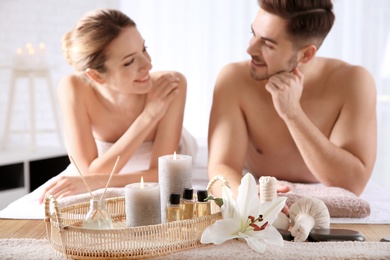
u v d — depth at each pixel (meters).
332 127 1.99
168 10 4.03
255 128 2.03
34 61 3.53
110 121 2.19
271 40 1.81
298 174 2.08
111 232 1.20
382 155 3.94
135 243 1.21
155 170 2.01
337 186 1.87
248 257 1.21
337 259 1.22
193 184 2.11
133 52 1.92
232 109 2.01
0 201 3.39
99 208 1.30
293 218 1.43
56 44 4.04
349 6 3.88
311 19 1.78
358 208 1.61
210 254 1.23
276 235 1.26
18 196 3.48
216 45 3.99
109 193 1.73
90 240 1.21
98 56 1.91
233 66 2.10
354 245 1.30
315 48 1.84
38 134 4.00
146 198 1.37
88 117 2.16
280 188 1.69
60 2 4.02
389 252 1.25
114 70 1.93
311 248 1.27
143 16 4.06
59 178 1.88
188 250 1.26
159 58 4.06
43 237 1.44
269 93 2.02
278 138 2.02
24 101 3.92
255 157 2.11
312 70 2.00
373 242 1.32
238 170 1.95
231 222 1.27
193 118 4.04
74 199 1.69
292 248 1.27
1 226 1.54
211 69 4.01
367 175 1.88
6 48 3.83
